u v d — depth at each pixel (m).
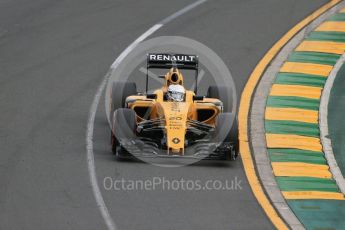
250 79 80.50
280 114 71.88
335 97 76.31
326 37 91.62
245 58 85.94
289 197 55.84
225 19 97.06
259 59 85.75
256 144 65.06
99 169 58.53
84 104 72.62
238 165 60.69
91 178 57.00
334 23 95.50
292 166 61.19
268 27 94.69
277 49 88.50
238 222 51.19
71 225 49.62
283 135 67.19
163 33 92.12
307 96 76.44
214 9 100.69
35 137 64.44
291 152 63.81
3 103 72.12
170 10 100.00
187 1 103.94
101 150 62.31
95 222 50.22
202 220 51.16
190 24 95.19
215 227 50.19
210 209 52.94
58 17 97.38
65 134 65.31
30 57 84.81
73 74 80.31
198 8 101.06
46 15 98.12
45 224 49.66
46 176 57.09
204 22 95.88
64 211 51.69
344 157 63.34
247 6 102.00
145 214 51.69
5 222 49.69
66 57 84.94
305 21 96.44
